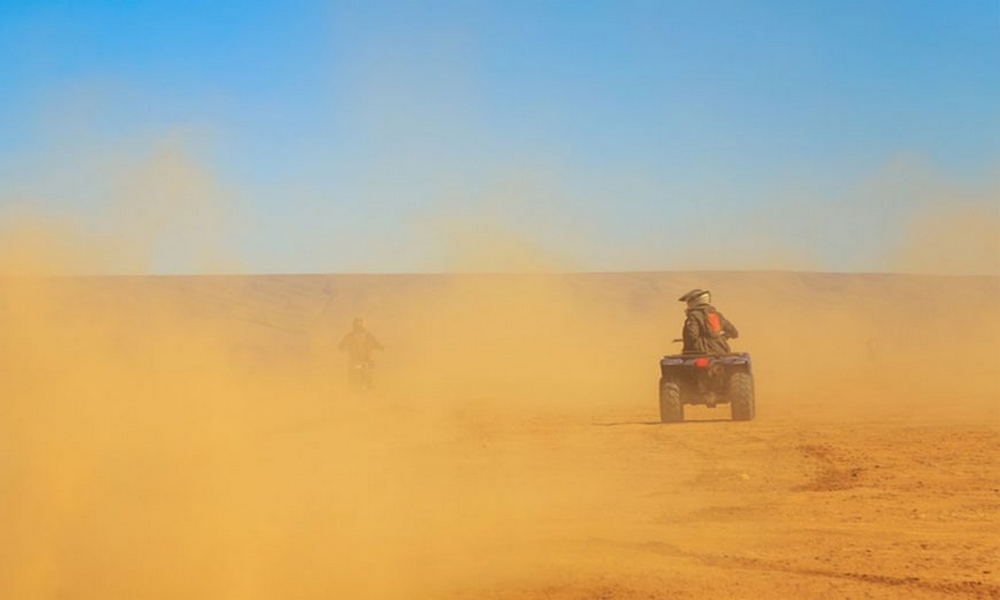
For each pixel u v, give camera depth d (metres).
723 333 23.28
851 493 13.09
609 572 9.45
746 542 10.55
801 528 11.15
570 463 16.53
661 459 16.64
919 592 8.54
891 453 16.41
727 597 8.55
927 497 12.64
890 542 10.34
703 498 13.12
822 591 8.65
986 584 8.70
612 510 12.53
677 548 10.38
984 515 11.48
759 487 13.79
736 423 22.02
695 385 22.94
